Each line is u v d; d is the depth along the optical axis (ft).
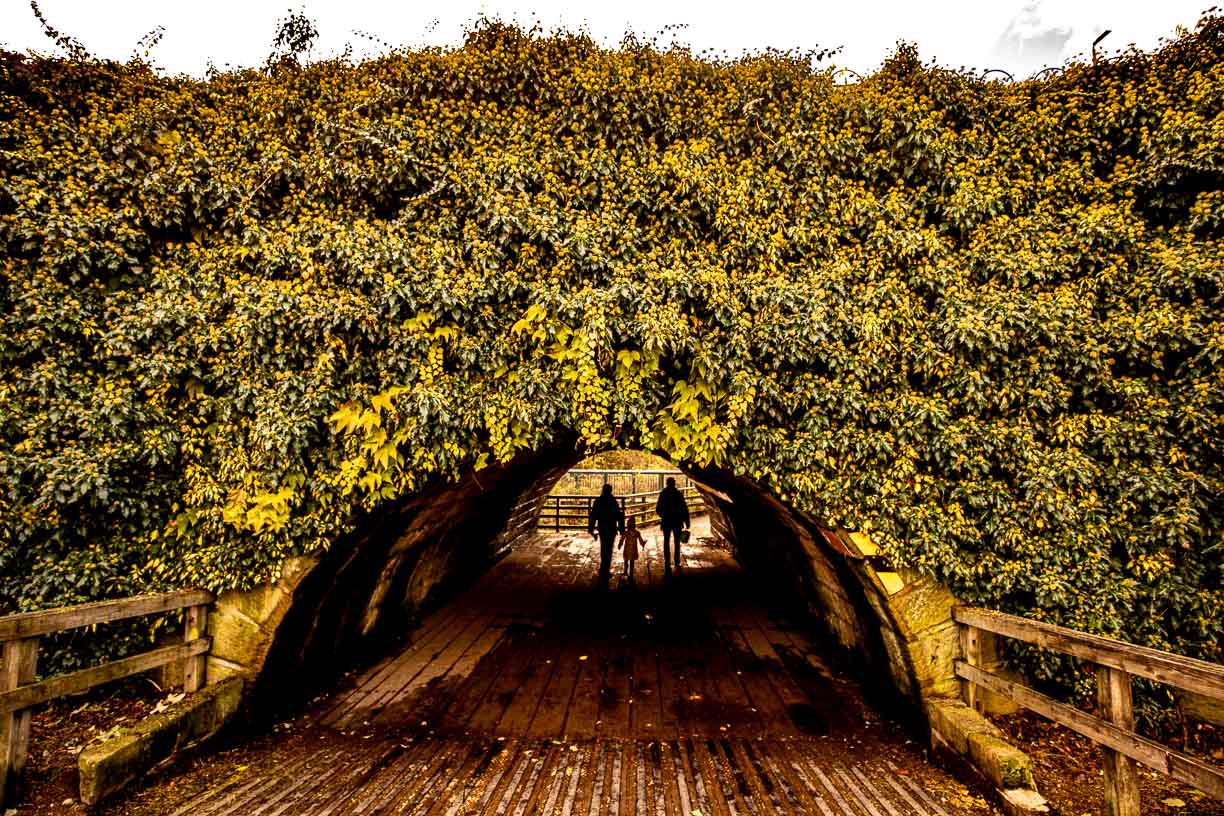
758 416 18.26
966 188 19.26
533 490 48.01
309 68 21.59
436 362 18.06
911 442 17.67
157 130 20.04
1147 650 11.25
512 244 18.80
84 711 16.75
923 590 17.37
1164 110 19.66
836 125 20.42
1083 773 14.69
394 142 19.63
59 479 16.33
